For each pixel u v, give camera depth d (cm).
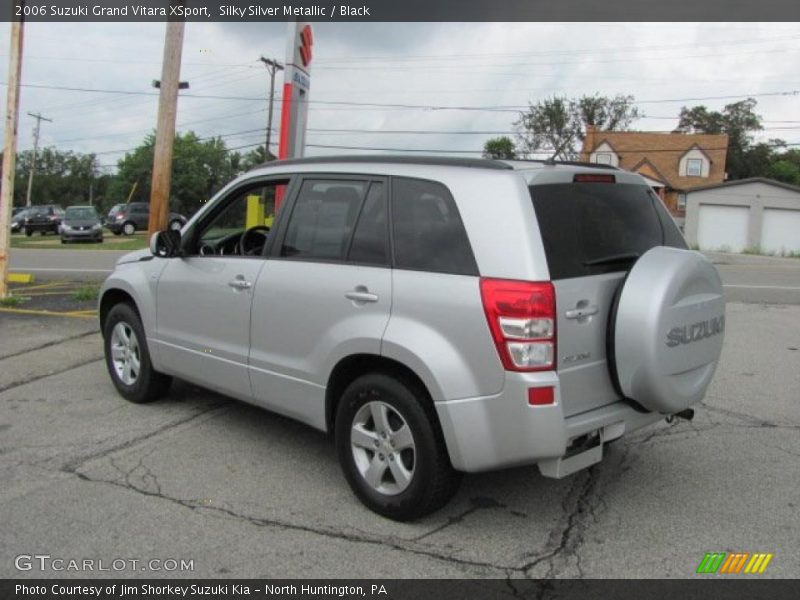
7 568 332
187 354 506
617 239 386
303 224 434
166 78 1083
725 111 7069
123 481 428
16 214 4259
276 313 431
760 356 809
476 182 360
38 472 440
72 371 682
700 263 378
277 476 439
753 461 477
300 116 1062
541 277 333
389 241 384
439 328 351
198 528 372
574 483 437
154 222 1105
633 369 357
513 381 331
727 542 365
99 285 1297
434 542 362
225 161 6731
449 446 350
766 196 3788
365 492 391
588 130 4984
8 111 1055
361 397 386
